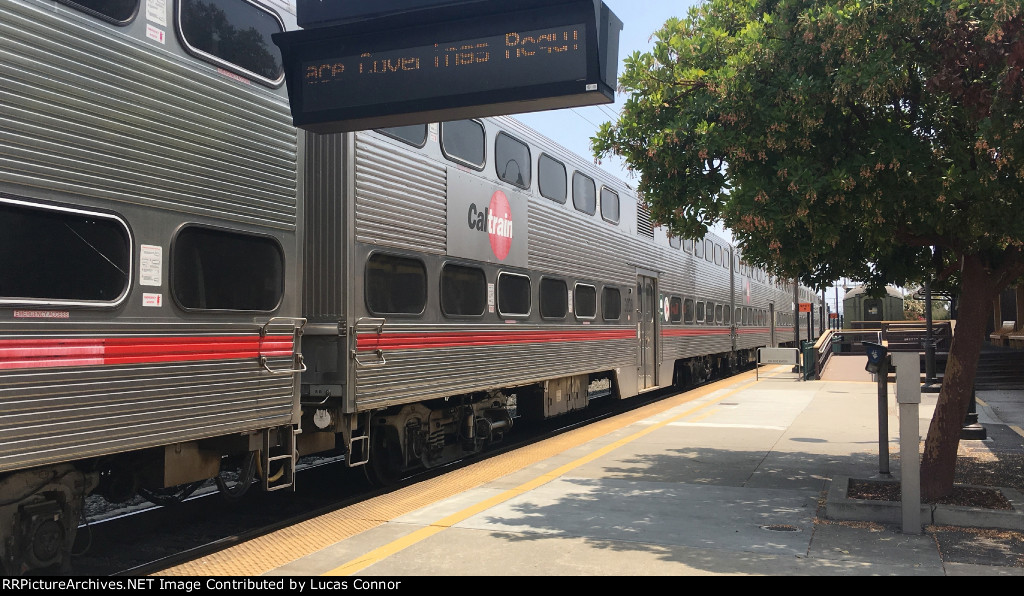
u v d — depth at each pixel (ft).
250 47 20.84
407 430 28.40
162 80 17.90
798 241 22.16
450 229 29.40
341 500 25.12
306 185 24.07
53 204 15.20
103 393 16.03
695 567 16.39
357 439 24.67
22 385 14.49
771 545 18.03
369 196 24.54
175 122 18.19
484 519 20.56
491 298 32.58
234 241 19.97
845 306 149.18
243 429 19.65
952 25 18.93
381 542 18.48
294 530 20.35
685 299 64.08
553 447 33.81
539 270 37.35
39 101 15.01
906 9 19.11
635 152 24.56
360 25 20.75
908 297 174.70
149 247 17.35
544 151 38.45
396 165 26.11
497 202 33.27
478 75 20.12
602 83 19.52
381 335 24.95
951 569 16.19
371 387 24.43
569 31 19.49
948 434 21.35
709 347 71.56
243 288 20.15
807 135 21.31
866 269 26.61
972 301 21.77
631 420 43.65
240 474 20.85
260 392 20.26
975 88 19.12
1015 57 17.62
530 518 20.66
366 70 20.97
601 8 19.79
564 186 40.83
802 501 22.56
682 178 23.84
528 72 19.72
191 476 19.20
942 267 24.85
